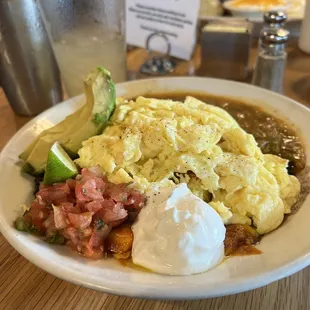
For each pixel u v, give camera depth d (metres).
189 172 0.25
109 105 0.26
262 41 0.36
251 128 0.30
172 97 0.33
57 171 0.23
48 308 0.21
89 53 0.35
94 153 0.25
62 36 0.35
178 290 0.17
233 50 0.39
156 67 0.42
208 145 0.25
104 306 0.21
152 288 0.17
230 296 0.21
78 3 0.34
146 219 0.21
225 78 0.41
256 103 0.32
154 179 0.24
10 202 0.23
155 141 0.25
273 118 0.30
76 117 0.26
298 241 0.20
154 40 0.42
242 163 0.24
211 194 0.24
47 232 0.21
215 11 0.52
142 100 0.28
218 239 0.20
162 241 0.19
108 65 0.36
